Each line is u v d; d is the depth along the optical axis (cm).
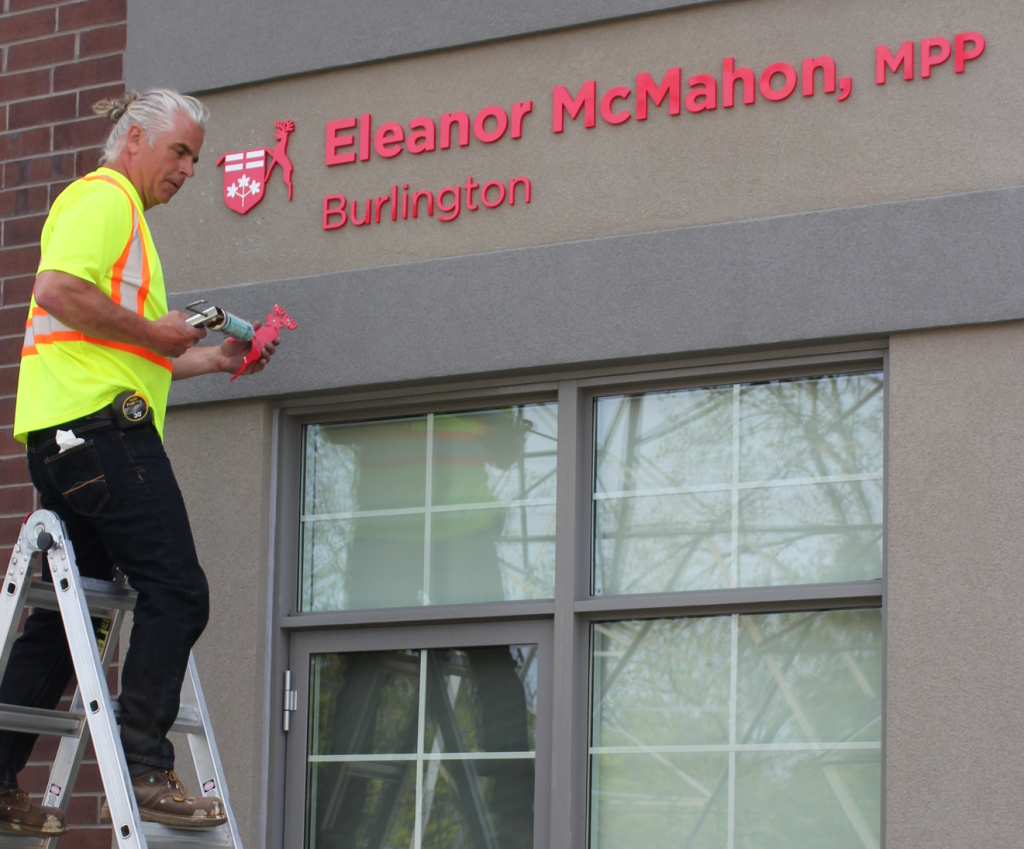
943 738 550
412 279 666
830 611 598
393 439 683
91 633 477
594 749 621
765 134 620
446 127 675
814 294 597
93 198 504
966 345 575
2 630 491
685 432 633
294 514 689
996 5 593
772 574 608
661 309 621
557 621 626
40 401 507
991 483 562
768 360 613
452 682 650
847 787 582
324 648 670
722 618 613
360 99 695
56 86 777
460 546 662
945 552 563
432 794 643
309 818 659
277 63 708
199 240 713
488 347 647
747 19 630
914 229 587
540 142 657
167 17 737
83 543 532
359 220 683
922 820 548
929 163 593
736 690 606
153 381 520
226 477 685
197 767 517
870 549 595
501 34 668
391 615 655
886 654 567
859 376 608
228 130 717
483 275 653
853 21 613
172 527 501
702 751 606
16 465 750
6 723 489
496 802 631
